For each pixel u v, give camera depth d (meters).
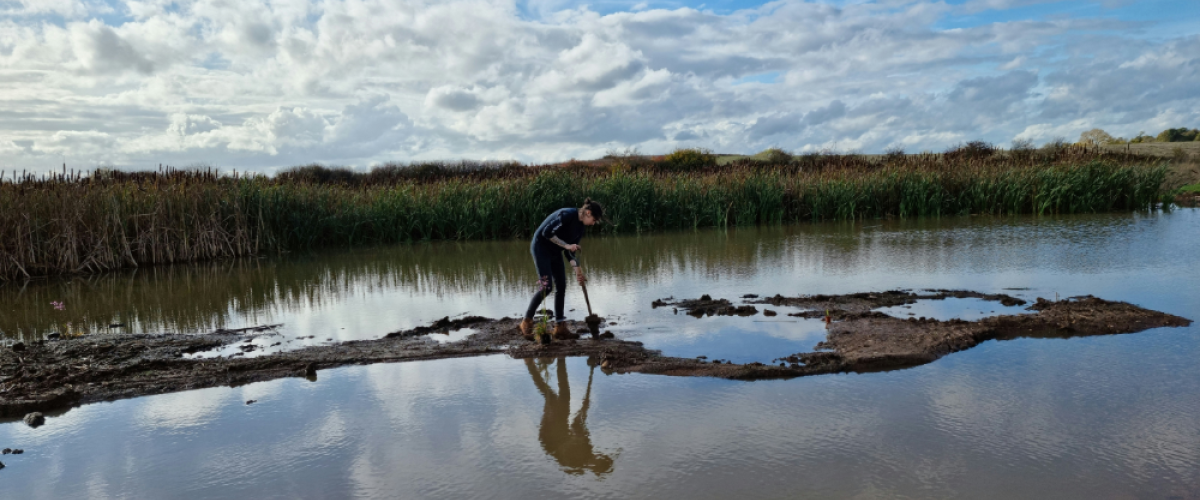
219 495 3.62
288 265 13.19
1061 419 4.29
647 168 25.34
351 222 17.09
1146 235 13.39
